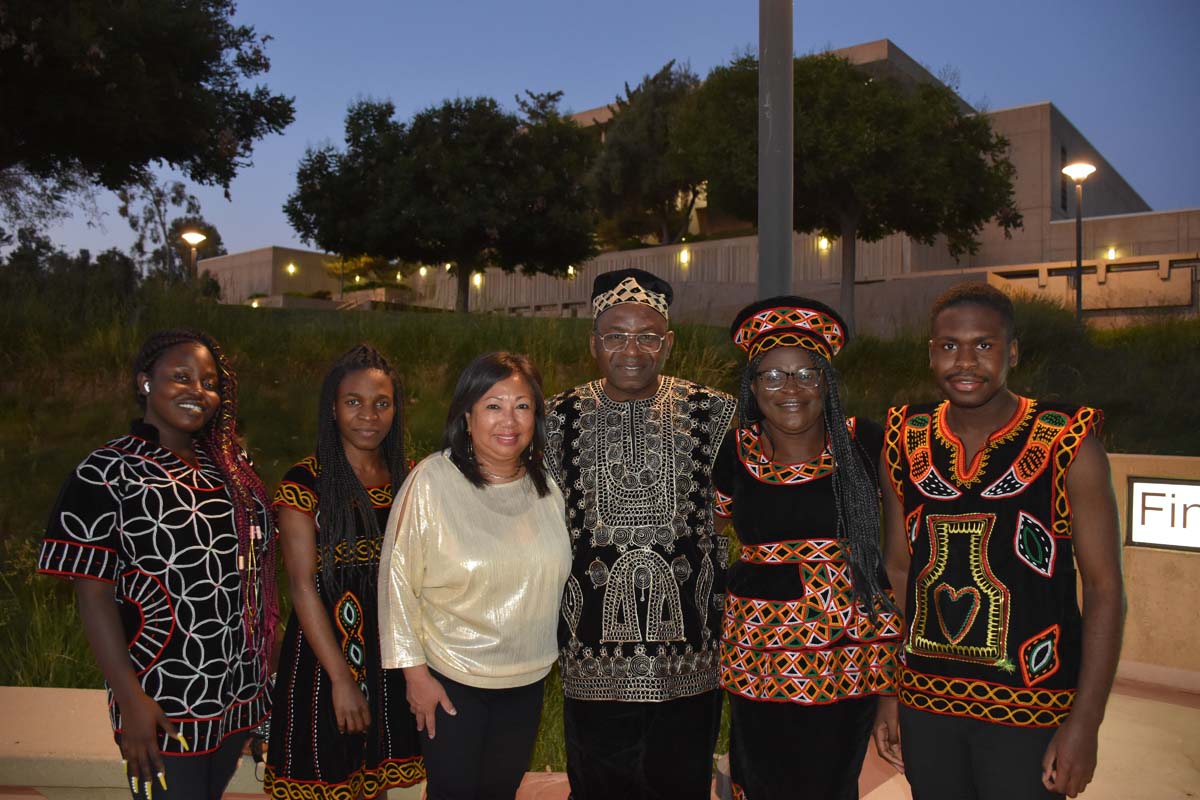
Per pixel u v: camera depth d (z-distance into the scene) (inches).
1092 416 87.1
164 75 682.8
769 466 106.9
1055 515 87.0
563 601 113.1
